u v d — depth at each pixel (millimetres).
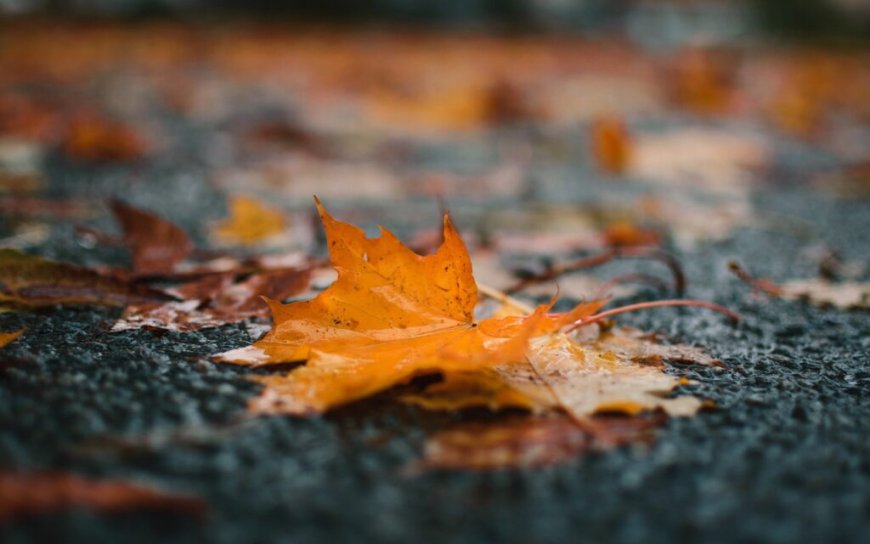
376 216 1074
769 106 2350
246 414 740
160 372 767
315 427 736
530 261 958
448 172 1382
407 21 7199
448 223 778
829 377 789
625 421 744
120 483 703
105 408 741
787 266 956
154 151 1438
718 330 838
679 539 696
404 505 704
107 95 2219
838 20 7117
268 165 1369
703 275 935
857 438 742
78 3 5629
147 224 905
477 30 7059
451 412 746
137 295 837
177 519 694
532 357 776
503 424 740
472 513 702
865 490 716
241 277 868
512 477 716
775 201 1167
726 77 2740
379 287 780
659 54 4918
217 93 2467
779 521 703
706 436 740
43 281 828
